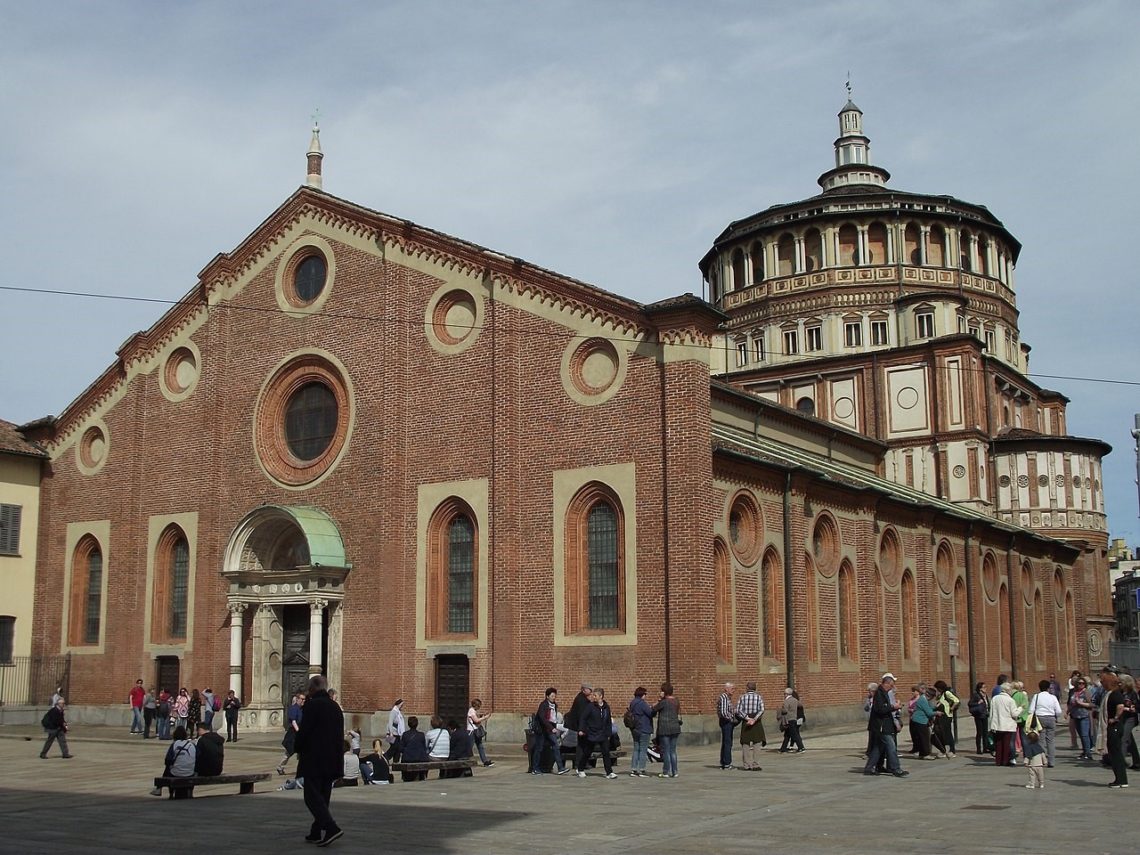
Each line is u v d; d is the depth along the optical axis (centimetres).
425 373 3969
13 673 4809
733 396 4969
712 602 3359
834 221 7019
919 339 6762
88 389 4897
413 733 2708
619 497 3484
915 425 6619
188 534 4481
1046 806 2084
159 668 4497
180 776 2369
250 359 4462
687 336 3434
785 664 3828
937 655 4984
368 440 4066
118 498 4744
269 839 1767
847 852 1596
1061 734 4203
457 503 3838
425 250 4034
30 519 4950
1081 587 6825
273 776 2833
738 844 1678
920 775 2655
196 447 4534
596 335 3606
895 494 4791
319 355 4256
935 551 5088
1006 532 5828
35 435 5053
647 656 3372
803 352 7000
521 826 1878
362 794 2380
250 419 4412
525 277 3778
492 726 3575
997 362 6850
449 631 3819
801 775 2666
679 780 2594
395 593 3891
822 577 4166
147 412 4716
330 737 1720
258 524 4191
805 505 4059
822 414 6862
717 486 3603
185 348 4666
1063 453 6844
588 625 3534
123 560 4644
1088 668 6794
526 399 3722
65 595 4838
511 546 3656
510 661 3597
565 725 2844
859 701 4266
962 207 7138
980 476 6481
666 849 1638
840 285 6950
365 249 4209
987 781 2514
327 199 4328
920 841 1689
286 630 4209
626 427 3506
